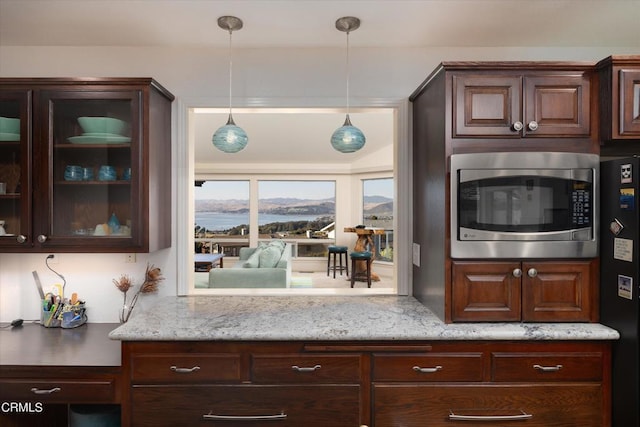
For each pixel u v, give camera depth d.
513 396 1.42
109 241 1.67
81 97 1.65
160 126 1.83
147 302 2.00
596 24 1.77
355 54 2.02
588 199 1.50
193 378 1.41
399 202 2.02
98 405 1.53
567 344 1.42
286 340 1.41
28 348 1.59
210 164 6.71
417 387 1.42
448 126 1.52
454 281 1.51
